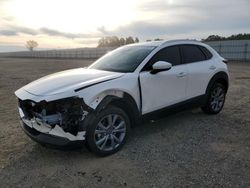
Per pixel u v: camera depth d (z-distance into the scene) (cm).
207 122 563
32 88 411
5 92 973
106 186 332
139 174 358
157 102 475
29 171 371
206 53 591
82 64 3053
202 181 338
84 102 372
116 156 411
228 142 459
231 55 3475
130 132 469
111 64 496
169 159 398
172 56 514
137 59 475
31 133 402
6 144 461
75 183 340
